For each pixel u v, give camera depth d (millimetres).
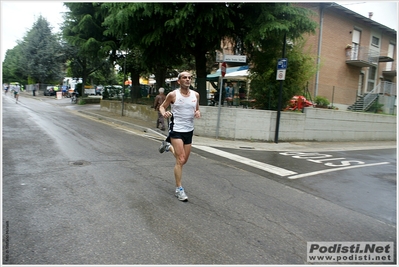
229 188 5098
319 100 15250
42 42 37125
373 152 11352
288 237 3438
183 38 11195
